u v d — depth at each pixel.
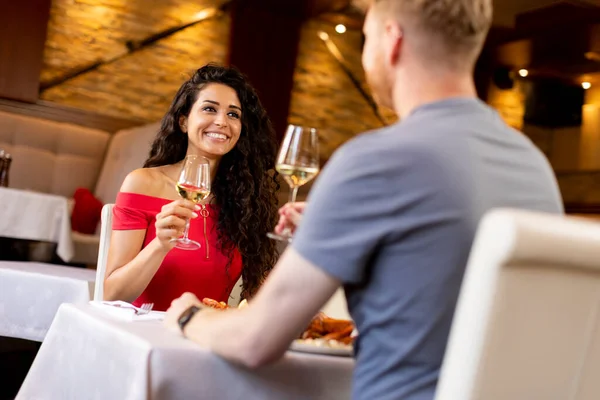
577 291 1.01
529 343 0.99
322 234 1.14
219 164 2.44
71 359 1.51
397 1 1.27
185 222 2.00
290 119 8.60
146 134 6.50
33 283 2.61
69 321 1.57
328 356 1.44
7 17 6.85
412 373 1.15
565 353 1.03
